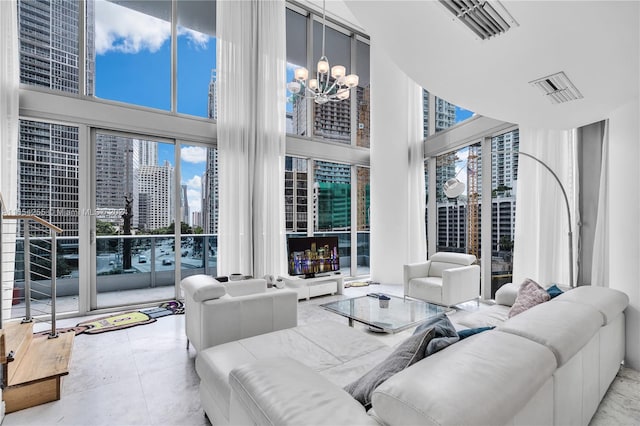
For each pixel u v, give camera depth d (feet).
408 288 14.38
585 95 7.89
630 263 7.99
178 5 15.19
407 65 7.37
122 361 8.53
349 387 4.24
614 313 6.33
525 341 3.84
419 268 14.78
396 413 2.75
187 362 8.48
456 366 3.14
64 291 13.42
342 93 12.30
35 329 10.86
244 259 15.46
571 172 10.69
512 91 8.02
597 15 5.02
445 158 18.11
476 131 14.90
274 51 16.63
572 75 7.02
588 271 10.50
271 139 16.40
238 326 7.70
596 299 6.33
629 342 7.97
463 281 13.20
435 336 4.14
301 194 18.81
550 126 10.22
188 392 7.04
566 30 5.46
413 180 19.01
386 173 19.29
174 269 15.01
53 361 7.34
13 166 11.21
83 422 6.01
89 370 8.03
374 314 9.91
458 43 6.22
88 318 12.10
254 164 15.96
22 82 11.93
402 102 19.11
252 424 3.33
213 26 16.01
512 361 3.29
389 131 19.27
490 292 14.52
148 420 6.07
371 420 2.85
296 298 8.68
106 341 9.89
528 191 11.81
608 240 9.71
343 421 2.79
